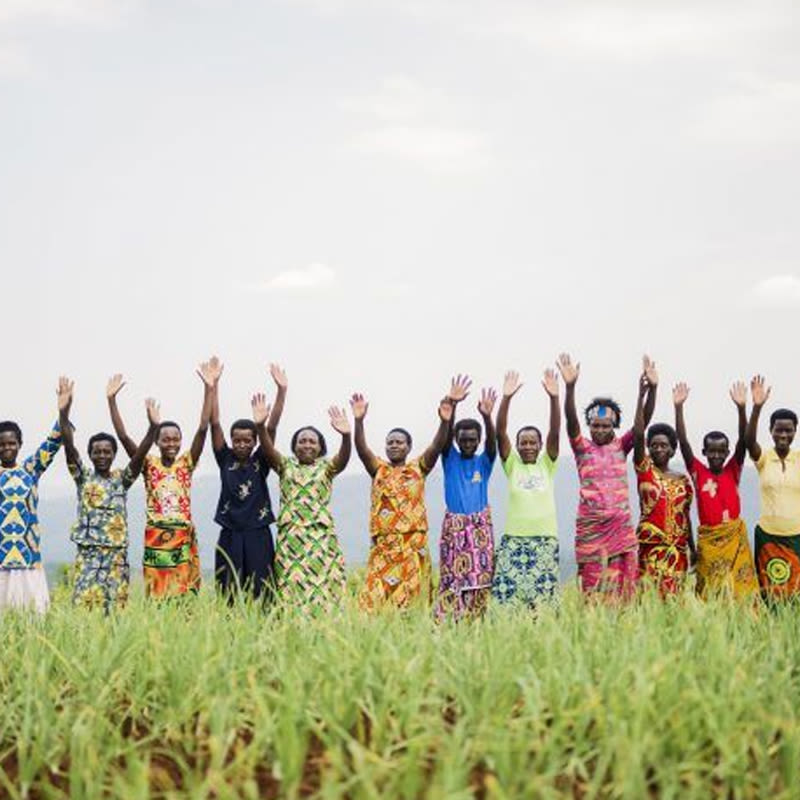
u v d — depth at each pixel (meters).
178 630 9.05
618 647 8.32
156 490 13.38
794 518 13.23
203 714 7.54
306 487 13.41
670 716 7.26
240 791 6.82
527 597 13.26
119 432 13.46
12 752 7.58
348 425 13.51
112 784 6.91
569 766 6.89
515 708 7.64
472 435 13.61
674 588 13.25
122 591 13.53
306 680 8.02
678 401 13.40
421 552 13.49
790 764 7.04
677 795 6.74
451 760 6.53
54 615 10.12
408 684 7.88
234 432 13.55
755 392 13.18
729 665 8.01
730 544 13.28
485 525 13.55
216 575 13.47
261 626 9.93
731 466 13.41
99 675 8.16
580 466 13.39
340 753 6.85
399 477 13.49
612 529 13.16
